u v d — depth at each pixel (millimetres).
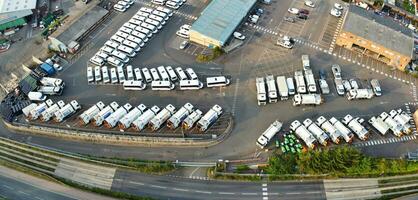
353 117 123562
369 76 134500
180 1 157500
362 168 108938
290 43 141250
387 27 139250
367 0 157250
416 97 129375
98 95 130375
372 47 136500
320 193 108750
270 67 136750
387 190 109062
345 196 108125
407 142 118250
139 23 148500
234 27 143250
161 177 112625
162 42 144875
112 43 141875
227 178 111000
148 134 118875
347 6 156875
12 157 118750
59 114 121875
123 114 122500
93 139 120312
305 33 147125
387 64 137750
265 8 155750
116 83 133250
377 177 111000
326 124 118750
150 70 135125
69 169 115312
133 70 135250
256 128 121312
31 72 134875
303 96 124938
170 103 127750
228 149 117062
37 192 111312
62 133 120812
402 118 120688
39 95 127938
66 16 153000
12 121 123938
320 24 150500
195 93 130125
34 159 117812
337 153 109438
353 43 139500
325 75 133625
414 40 145250
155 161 115188
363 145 117438
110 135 118500
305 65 134250
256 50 141625
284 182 110500
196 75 132250
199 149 117500
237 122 122625
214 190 109812
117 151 118000
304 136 115625
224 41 138750
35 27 152250
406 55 131375
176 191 110000
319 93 129125
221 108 123688
